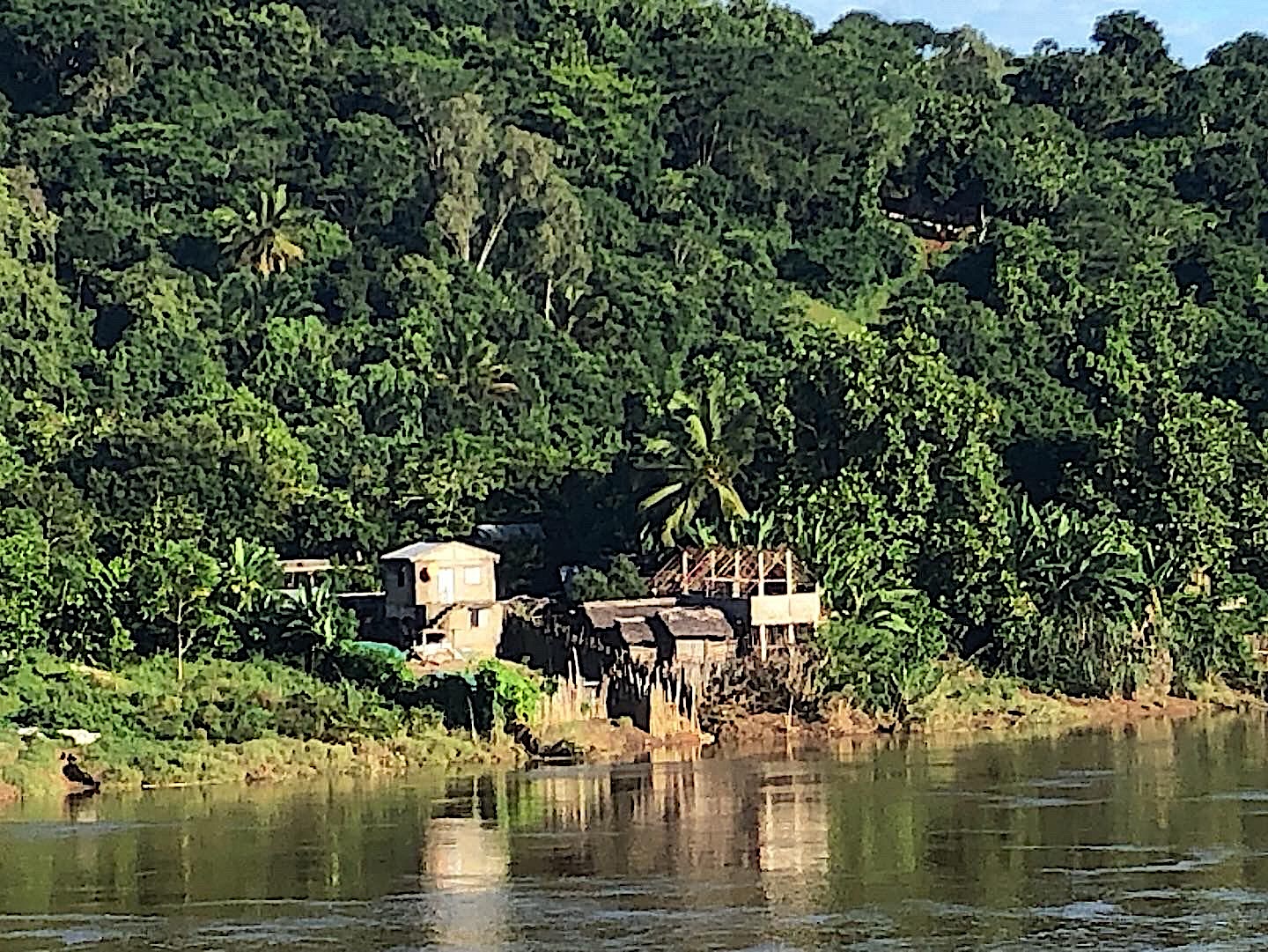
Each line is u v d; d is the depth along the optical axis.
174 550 82.69
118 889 49.25
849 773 70.88
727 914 44.88
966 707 89.00
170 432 106.69
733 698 84.12
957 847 53.47
